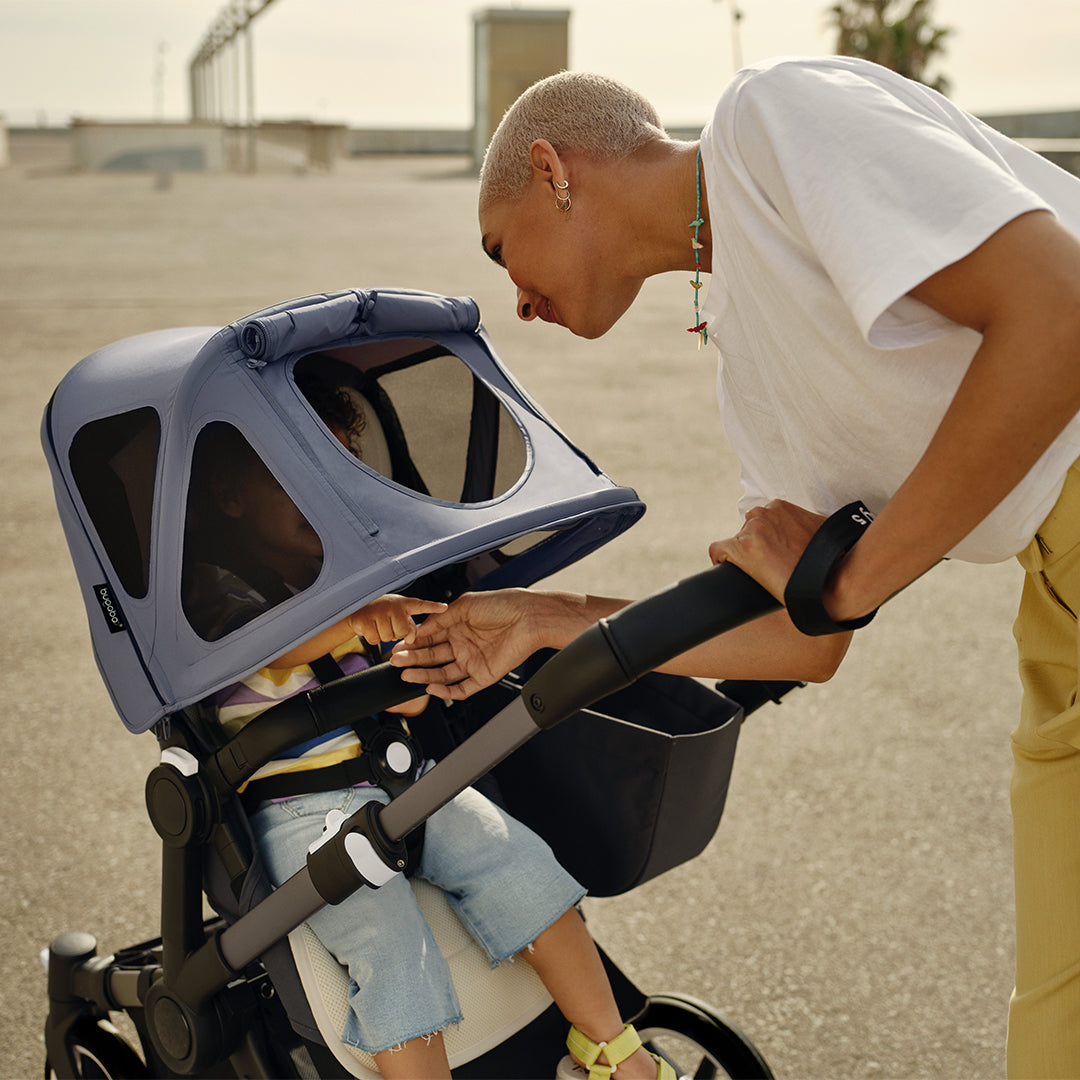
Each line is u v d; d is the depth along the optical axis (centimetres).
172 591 166
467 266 1348
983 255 111
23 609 446
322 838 173
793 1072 235
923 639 428
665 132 156
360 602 150
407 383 199
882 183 116
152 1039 187
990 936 274
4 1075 233
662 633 126
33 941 269
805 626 126
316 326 169
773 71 128
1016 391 109
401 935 175
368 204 2269
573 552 196
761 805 325
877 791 331
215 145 3653
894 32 2992
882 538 120
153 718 166
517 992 185
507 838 188
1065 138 2623
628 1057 182
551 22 3312
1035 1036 152
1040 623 155
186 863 176
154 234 1683
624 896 289
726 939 273
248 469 162
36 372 805
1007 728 364
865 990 258
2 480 589
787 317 133
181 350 176
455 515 161
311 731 163
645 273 156
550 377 834
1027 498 134
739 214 131
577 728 188
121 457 172
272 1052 183
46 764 342
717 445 659
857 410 133
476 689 162
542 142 148
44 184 2828
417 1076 169
